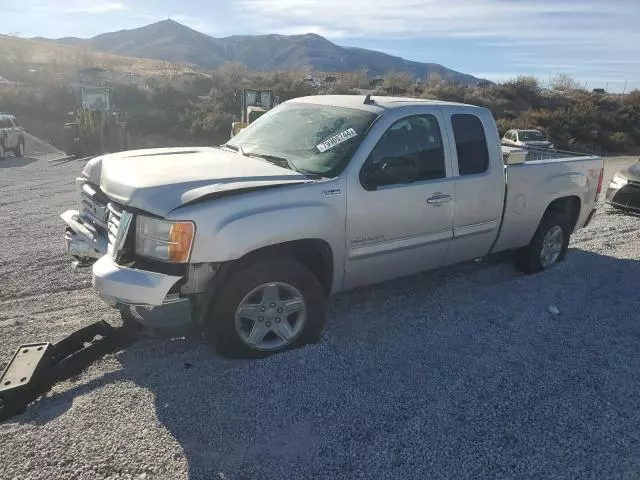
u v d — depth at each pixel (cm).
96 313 502
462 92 4881
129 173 413
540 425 351
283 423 342
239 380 385
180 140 3400
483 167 543
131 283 365
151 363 406
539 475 307
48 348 384
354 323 489
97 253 435
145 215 380
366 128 464
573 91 5419
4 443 316
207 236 372
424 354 438
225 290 392
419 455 319
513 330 490
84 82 4138
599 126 4016
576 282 623
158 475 296
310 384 385
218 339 401
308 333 432
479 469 310
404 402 370
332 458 314
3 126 2188
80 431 328
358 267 464
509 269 656
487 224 557
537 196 606
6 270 618
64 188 1341
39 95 3803
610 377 415
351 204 441
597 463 319
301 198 413
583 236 845
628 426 355
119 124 2481
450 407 366
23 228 850
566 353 451
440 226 511
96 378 385
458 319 508
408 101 515
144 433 328
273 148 491
